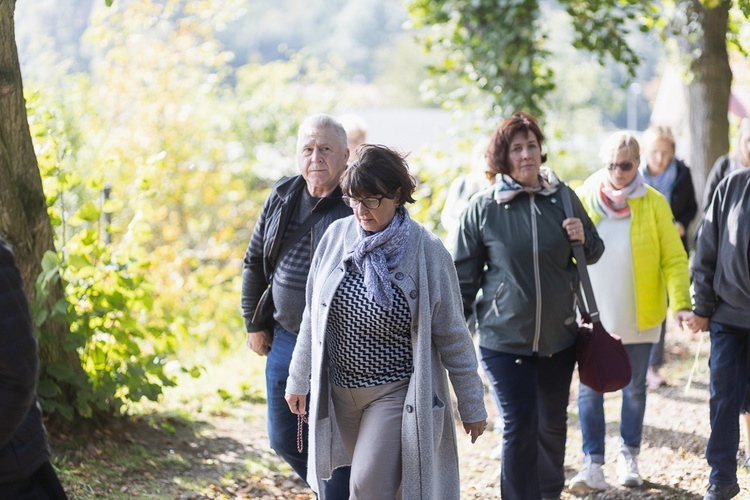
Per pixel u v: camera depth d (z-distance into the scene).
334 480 7.32
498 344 8.02
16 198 9.64
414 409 6.32
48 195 10.86
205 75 27.55
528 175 7.97
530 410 7.88
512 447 7.81
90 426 10.56
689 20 17.52
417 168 18.80
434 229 18.48
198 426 11.88
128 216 22.17
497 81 18.09
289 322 7.79
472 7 18.08
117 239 20.05
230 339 19.38
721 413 8.14
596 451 9.44
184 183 25.91
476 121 18.69
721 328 8.27
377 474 6.36
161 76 26.30
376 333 6.38
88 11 55.03
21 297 4.55
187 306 19.89
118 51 26.09
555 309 7.95
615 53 17.70
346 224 6.72
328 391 6.63
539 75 18.17
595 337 8.14
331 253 6.65
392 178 6.32
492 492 9.74
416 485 6.31
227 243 25.06
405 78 116.69
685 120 18.59
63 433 10.30
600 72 74.75
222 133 30.75
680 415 11.78
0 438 4.45
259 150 32.22
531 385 7.97
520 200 8.05
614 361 8.08
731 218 8.02
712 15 17.39
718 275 8.19
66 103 22.62
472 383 6.56
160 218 23.34
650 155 13.26
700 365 14.56
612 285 9.46
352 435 6.75
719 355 8.23
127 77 26.20
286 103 33.12
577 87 58.97
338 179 7.74
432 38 19.28
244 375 15.16
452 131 18.86
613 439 11.23
